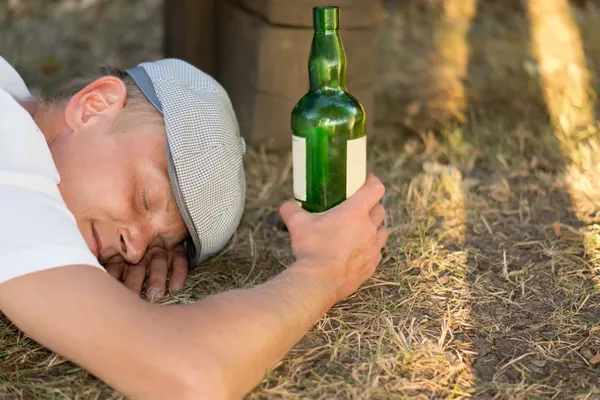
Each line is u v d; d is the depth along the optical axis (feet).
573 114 11.41
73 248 5.10
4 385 5.51
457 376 5.73
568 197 8.86
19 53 14.65
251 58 10.16
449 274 7.19
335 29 6.13
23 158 5.44
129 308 4.98
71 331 4.91
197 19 11.03
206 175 6.26
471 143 10.59
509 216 8.45
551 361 5.91
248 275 7.23
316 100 6.22
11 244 5.02
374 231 6.22
